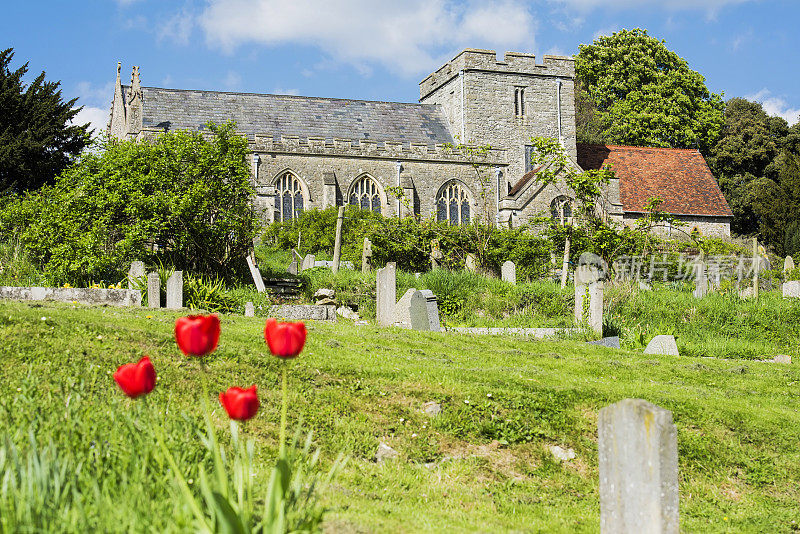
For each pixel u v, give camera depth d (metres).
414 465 9.98
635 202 56.12
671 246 36.41
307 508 6.20
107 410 7.78
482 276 26.41
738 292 26.91
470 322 22.77
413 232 32.22
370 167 52.31
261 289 23.28
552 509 9.36
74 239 22.55
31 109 42.16
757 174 69.56
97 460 6.34
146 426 6.88
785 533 9.45
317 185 51.34
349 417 10.53
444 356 14.40
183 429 7.49
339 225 27.94
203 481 5.28
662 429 6.07
